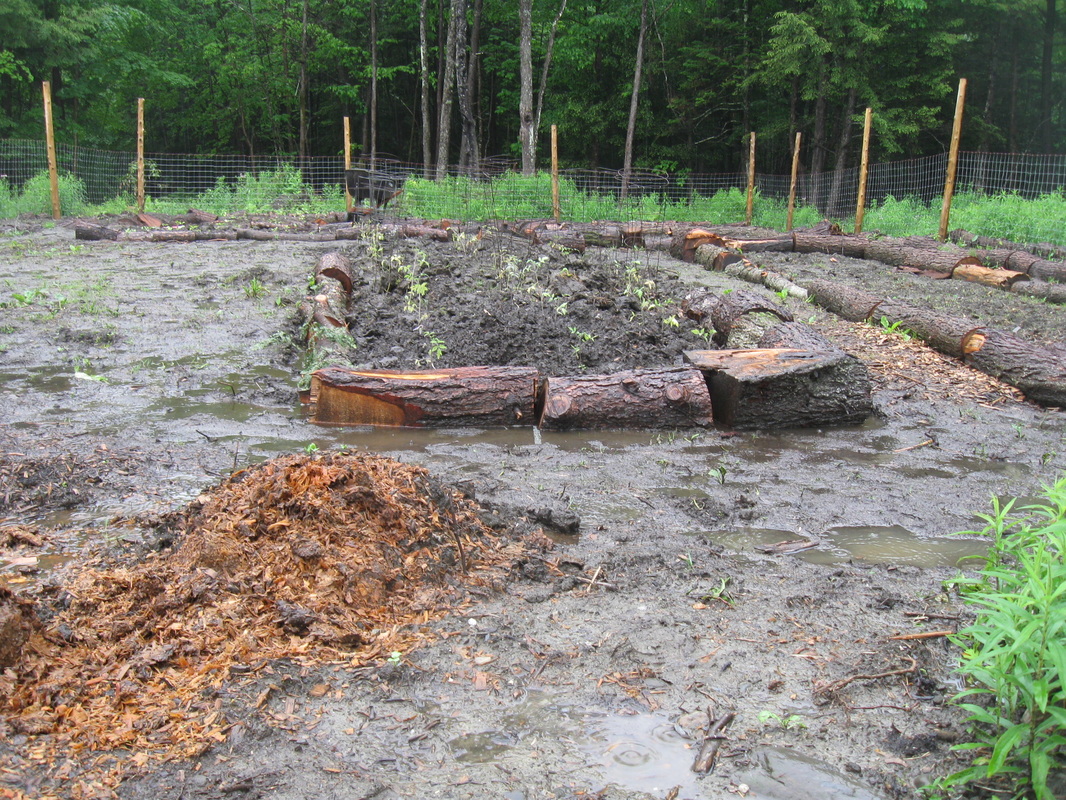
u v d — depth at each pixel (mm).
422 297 10023
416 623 3576
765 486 5801
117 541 4434
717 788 2676
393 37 41656
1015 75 34750
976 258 14539
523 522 4699
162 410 7047
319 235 16156
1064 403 7953
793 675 3324
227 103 40969
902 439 6980
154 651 3193
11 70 30078
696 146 37844
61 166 24703
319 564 3664
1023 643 2518
